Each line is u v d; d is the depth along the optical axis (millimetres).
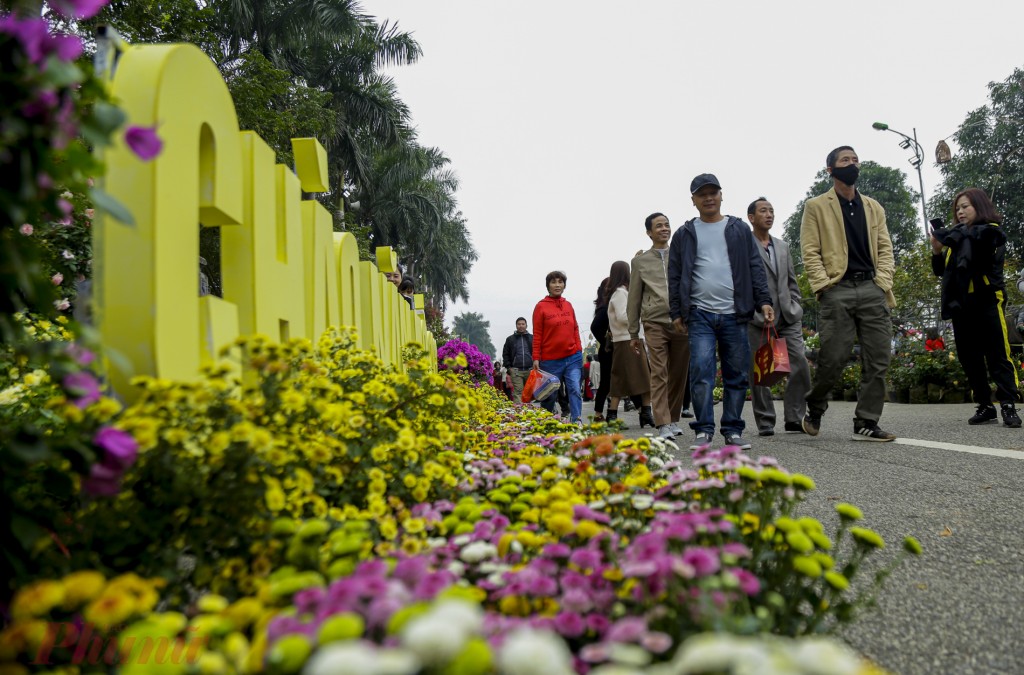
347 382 2875
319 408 1876
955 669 1671
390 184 35344
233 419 1623
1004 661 1709
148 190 1854
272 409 1786
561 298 8172
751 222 6820
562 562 1374
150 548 1462
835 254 5746
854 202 5797
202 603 1079
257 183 2646
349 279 4375
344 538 1405
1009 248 39969
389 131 28984
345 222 29062
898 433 6289
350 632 814
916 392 11156
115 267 1828
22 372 2660
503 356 13062
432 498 2172
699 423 5359
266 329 2658
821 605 1490
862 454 5008
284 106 21750
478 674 701
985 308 6387
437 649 692
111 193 1854
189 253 2047
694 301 5383
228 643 919
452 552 1493
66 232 4445
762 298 5359
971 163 41125
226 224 2506
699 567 1115
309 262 3480
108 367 1775
